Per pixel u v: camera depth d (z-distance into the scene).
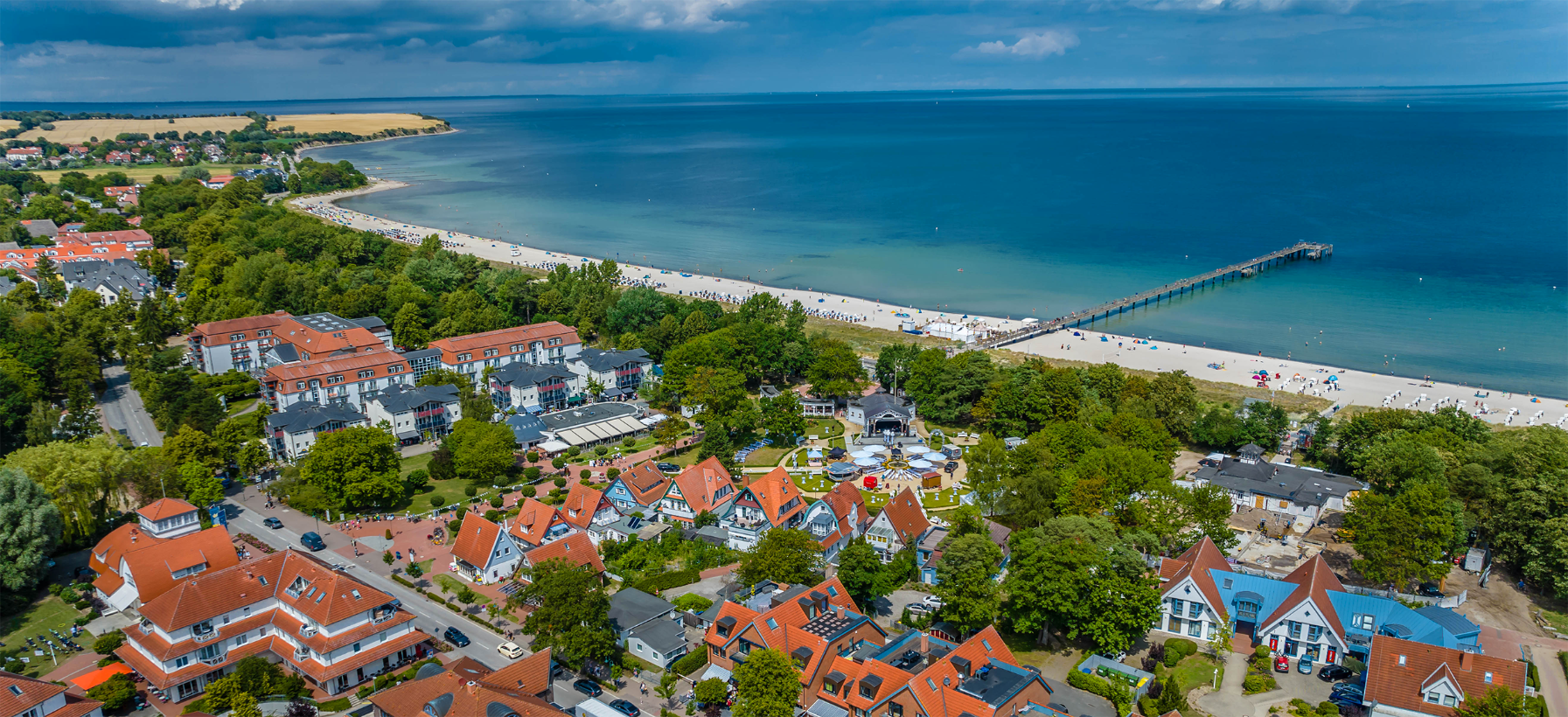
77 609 132.88
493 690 98.94
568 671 120.44
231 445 180.75
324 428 190.88
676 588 141.62
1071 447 176.25
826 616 119.06
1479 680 103.88
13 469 142.12
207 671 115.44
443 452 187.00
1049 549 123.94
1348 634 119.75
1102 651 124.12
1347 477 171.00
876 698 103.62
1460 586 140.12
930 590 141.50
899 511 150.00
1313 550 152.75
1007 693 100.81
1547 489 136.75
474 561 142.50
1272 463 176.88
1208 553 132.88
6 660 119.56
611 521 163.62
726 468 183.88
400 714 100.31
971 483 165.00
